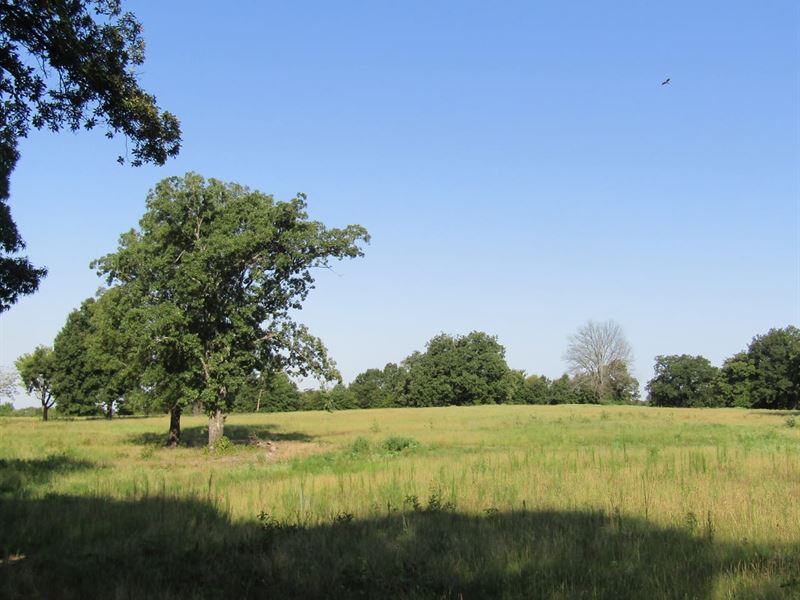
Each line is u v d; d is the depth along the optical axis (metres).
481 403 120.06
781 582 7.36
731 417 59.44
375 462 21.61
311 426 54.19
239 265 32.97
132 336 31.33
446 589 7.63
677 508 11.63
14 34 9.62
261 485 15.73
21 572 8.51
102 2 10.41
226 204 33.66
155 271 32.53
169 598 7.37
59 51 9.88
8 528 11.19
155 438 40.31
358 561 8.66
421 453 25.42
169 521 11.49
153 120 10.90
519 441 31.27
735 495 12.41
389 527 10.97
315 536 10.19
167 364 33.38
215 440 31.88
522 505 12.53
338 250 35.16
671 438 31.53
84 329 76.75
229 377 31.95
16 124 10.58
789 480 14.70
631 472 16.05
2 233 20.77
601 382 110.56
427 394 120.88
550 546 9.23
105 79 10.31
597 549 9.13
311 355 35.31
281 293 35.12
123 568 8.70
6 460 23.06
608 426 43.91
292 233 33.53
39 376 76.88
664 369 115.25
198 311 32.31
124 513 12.34
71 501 13.95
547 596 7.31
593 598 7.13
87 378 76.06
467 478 15.83
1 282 21.00
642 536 9.89
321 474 18.55
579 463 18.59
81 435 42.31
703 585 7.39
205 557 9.22
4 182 19.89
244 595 7.61
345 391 129.38
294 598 7.48
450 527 10.94
